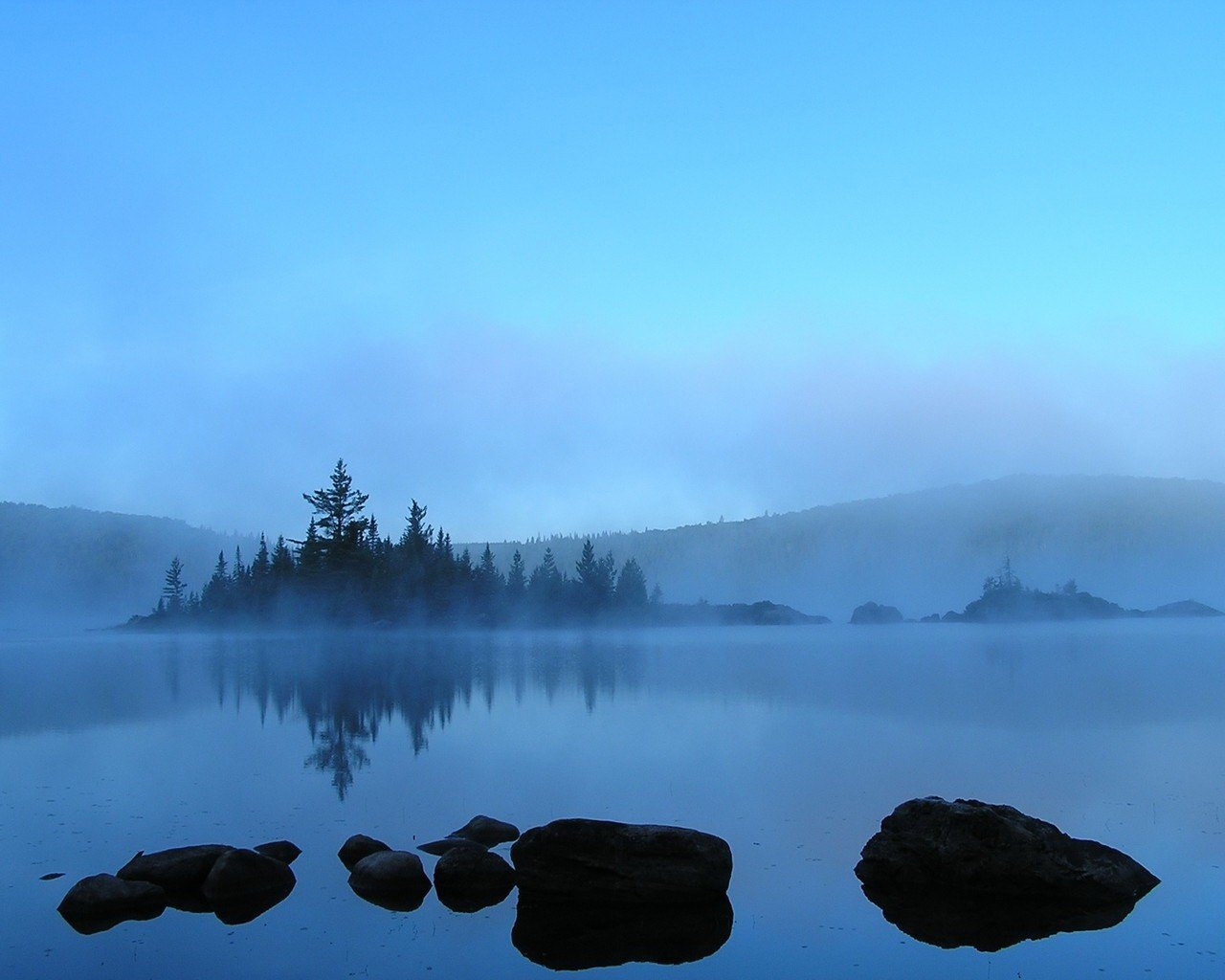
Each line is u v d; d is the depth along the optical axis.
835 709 31.52
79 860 15.10
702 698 35.62
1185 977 10.87
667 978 11.16
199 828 16.78
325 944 12.12
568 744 25.05
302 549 120.69
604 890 13.57
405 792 19.30
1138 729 26.17
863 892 13.80
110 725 29.16
